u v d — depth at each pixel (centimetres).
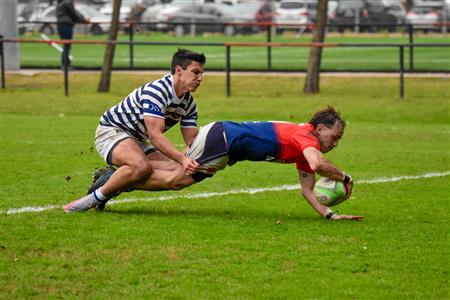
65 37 6456
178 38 9488
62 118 4438
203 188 2591
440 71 5975
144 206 2267
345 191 2094
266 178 2797
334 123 2052
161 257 1741
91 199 2133
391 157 3303
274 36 10150
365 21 10481
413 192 2561
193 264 1700
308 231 1983
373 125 4344
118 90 5497
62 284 1577
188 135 2164
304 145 2030
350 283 1603
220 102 4928
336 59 7506
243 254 1775
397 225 2075
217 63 7069
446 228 2052
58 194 2441
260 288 1569
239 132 2052
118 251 1778
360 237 1936
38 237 1881
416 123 4472
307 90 5400
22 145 3447
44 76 5972
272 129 2069
